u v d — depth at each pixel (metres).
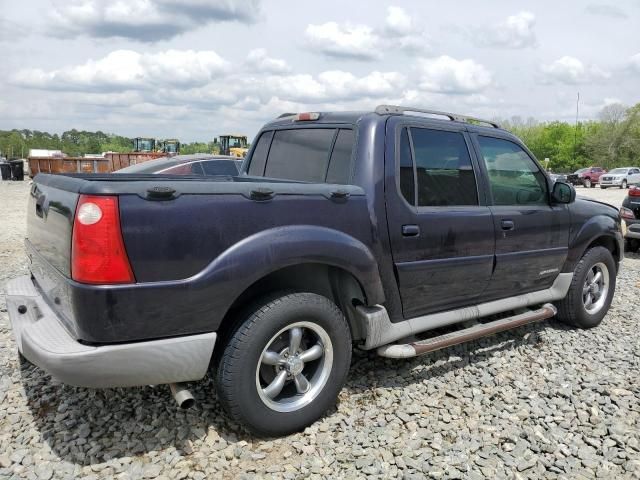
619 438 3.15
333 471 2.80
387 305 3.56
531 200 4.57
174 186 2.68
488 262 4.07
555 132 92.75
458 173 3.97
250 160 4.49
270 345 3.05
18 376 3.76
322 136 3.81
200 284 2.70
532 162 4.63
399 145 3.61
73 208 2.57
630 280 7.41
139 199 2.57
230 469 2.79
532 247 4.45
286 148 4.11
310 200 3.11
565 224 4.75
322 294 3.37
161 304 2.62
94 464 2.77
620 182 36.31
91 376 2.54
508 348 4.56
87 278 2.51
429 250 3.68
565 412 3.49
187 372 2.75
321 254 3.06
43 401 3.39
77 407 3.32
